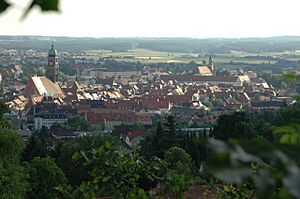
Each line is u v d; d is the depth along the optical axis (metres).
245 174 3.95
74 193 18.70
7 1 4.18
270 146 4.22
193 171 54.50
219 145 4.18
